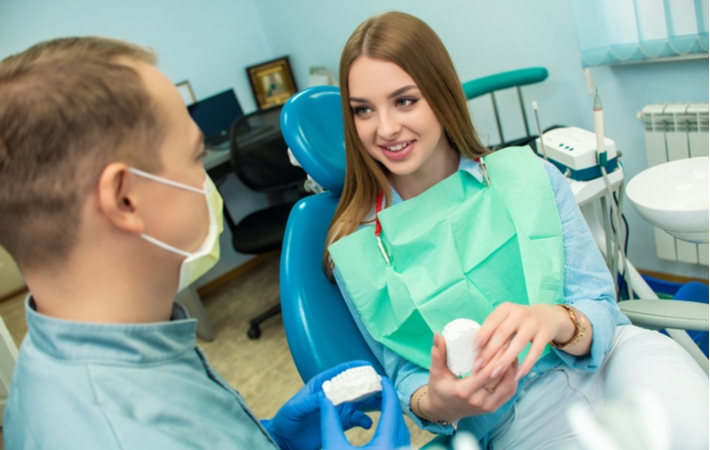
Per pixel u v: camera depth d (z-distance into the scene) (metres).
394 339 1.00
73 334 0.49
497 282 0.99
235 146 2.28
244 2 3.01
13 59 0.49
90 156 0.46
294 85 3.07
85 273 0.50
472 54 2.26
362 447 0.68
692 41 1.54
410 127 0.98
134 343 0.51
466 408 0.82
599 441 0.84
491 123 2.36
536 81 1.98
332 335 1.03
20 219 0.48
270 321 2.56
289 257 1.08
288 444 0.86
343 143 1.20
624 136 1.96
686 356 0.93
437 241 0.99
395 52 0.94
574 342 0.91
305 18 2.82
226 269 3.12
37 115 0.45
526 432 0.97
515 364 0.82
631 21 1.63
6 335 1.97
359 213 1.07
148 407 0.49
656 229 1.96
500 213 1.02
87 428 0.46
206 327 2.49
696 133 1.69
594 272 1.03
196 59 2.90
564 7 1.90
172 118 0.52
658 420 0.80
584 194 1.25
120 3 2.65
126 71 0.49
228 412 0.57
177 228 0.54
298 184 2.47
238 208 3.11
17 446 0.51
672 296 1.57
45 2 2.49
